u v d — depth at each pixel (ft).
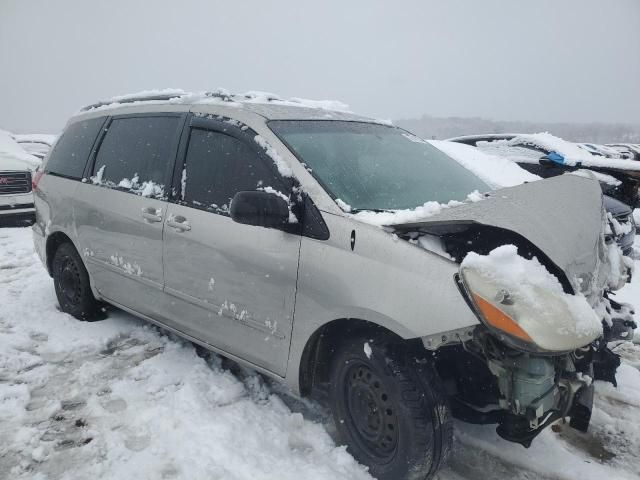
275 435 9.17
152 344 12.71
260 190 9.01
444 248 7.41
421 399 7.43
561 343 6.45
